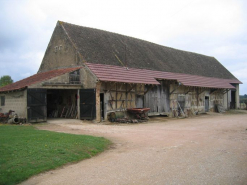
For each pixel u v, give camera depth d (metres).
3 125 14.76
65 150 8.19
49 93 22.12
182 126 16.70
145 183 5.65
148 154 8.34
